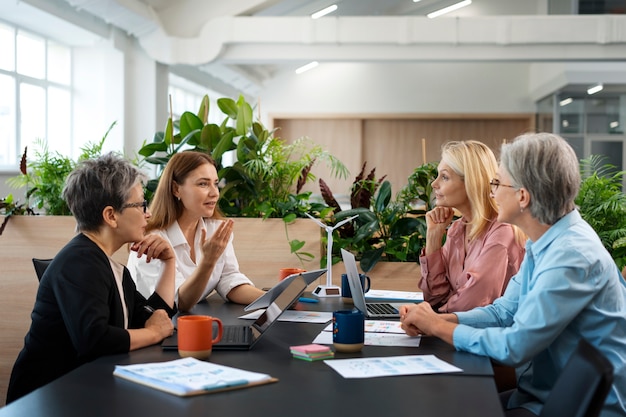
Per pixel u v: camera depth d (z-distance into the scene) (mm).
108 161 1893
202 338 1619
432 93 11703
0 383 3791
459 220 2664
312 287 3629
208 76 10086
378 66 11797
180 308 2412
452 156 2523
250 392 1333
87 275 1734
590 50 7613
